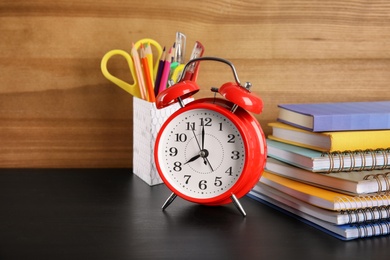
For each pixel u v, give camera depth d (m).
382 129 1.21
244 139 1.18
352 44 1.61
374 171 1.17
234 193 1.21
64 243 1.03
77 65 1.55
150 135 1.39
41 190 1.37
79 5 1.53
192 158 1.22
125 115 1.57
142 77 1.43
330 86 1.61
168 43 1.56
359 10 1.60
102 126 1.57
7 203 1.26
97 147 1.58
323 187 1.15
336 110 1.27
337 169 1.14
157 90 1.43
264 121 1.60
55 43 1.54
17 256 0.96
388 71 1.63
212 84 1.57
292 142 1.28
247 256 0.98
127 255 0.97
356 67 1.62
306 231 1.11
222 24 1.56
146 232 1.09
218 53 1.57
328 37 1.60
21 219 1.16
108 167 1.59
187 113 1.22
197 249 1.01
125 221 1.16
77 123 1.57
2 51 1.53
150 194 1.35
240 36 1.57
